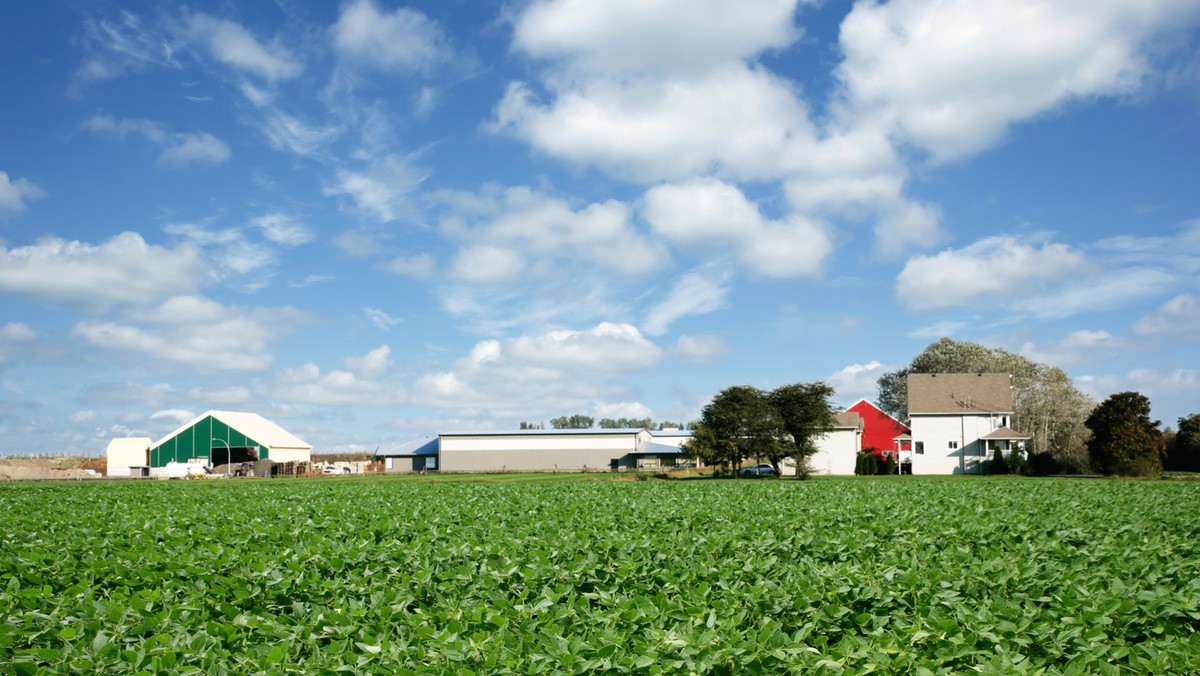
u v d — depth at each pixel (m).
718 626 8.19
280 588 11.18
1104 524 18.38
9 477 92.06
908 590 9.96
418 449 113.81
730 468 96.38
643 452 107.94
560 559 13.84
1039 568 11.27
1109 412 75.94
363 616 9.27
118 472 103.88
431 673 7.12
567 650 7.54
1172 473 81.19
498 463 108.06
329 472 107.69
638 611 8.97
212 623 8.91
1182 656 7.28
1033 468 86.00
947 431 93.88
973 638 7.82
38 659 7.78
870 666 7.09
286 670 7.62
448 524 19.92
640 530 17.80
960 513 22.12
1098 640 7.91
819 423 79.69
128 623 9.27
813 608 9.46
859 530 17.19
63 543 16.23
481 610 9.19
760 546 14.38
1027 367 118.12
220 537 17.41
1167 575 10.84
